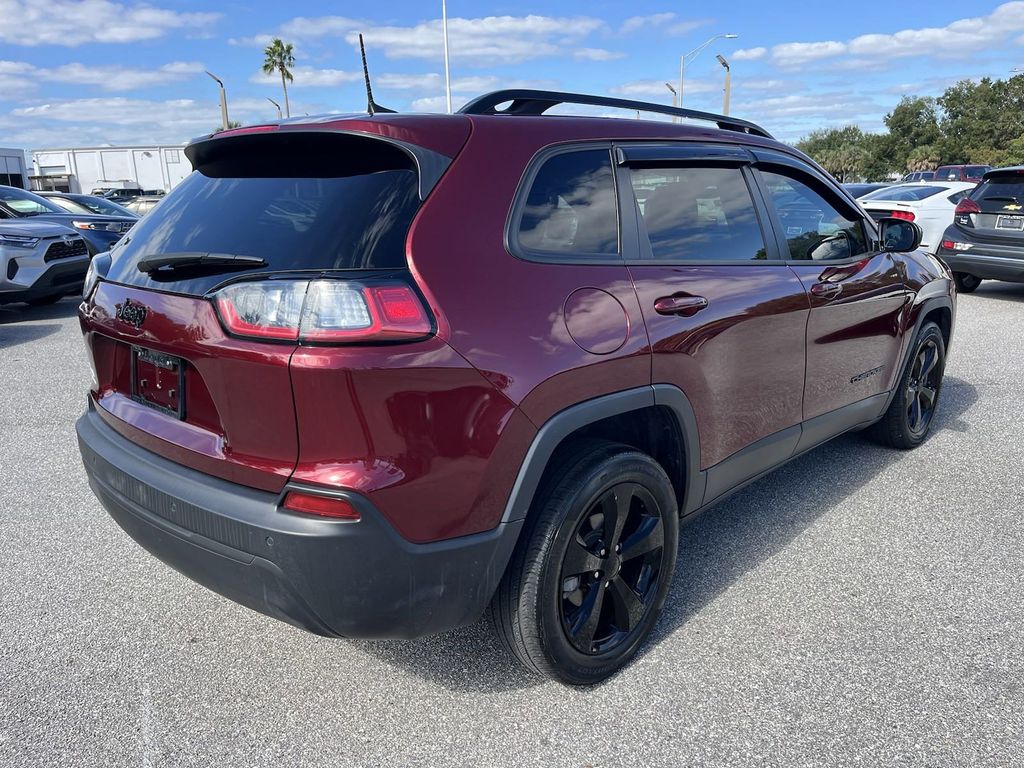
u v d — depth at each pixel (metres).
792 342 3.08
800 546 3.34
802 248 3.29
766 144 3.26
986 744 2.16
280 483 1.89
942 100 78.69
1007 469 4.18
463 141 2.15
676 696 2.38
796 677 2.46
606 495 2.30
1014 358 6.75
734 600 2.92
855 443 4.64
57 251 9.23
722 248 2.83
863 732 2.21
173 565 2.20
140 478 2.18
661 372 2.43
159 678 2.50
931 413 4.59
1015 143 63.62
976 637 2.67
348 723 2.29
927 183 12.86
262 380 1.85
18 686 2.46
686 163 2.77
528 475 2.06
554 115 2.47
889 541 3.38
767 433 3.08
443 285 1.93
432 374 1.85
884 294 3.75
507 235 2.12
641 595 2.55
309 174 2.20
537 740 2.21
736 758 2.12
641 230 2.53
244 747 2.19
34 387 6.09
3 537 3.50
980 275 9.76
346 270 1.87
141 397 2.38
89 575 3.17
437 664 2.57
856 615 2.81
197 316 2.00
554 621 2.23
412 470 1.86
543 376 2.06
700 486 2.76
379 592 1.90
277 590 1.91
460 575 2.00
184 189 2.52
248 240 2.07
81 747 2.19
